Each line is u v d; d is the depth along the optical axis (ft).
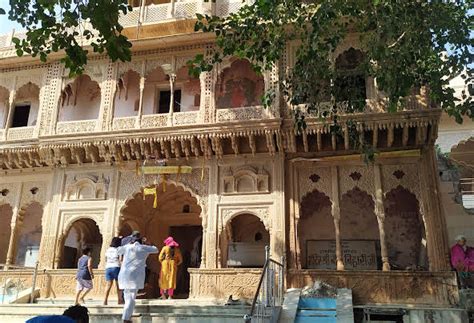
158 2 54.24
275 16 30.19
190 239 52.39
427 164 39.22
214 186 42.16
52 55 47.96
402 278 36.11
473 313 33.47
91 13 25.07
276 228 39.78
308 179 41.32
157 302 35.27
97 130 44.60
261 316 26.86
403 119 38.22
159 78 49.19
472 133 53.31
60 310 32.32
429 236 37.45
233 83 47.62
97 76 46.62
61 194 45.14
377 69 29.73
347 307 31.12
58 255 43.45
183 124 42.78
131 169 44.52
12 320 31.63
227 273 39.04
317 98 31.50
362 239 43.50
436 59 30.40
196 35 43.91
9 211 52.37
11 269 44.68
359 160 40.57
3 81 49.49
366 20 29.25
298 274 37.88
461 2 28.32
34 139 45.96
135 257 27.50
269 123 40.52
